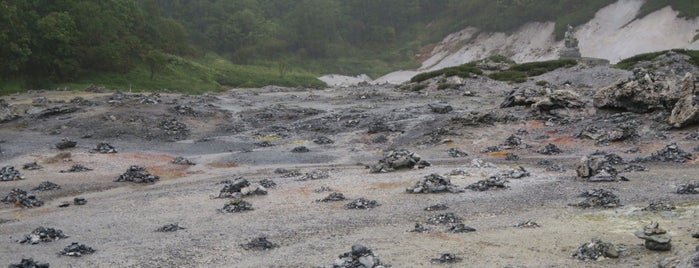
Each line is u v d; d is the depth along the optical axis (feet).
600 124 164.86
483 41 584.40
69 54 333.62
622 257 57.77
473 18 633.20
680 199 83.82
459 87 272.92
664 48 431.02
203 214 92.43
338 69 606.14
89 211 97.60
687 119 147.23
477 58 559.38
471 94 253.85
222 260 66.33
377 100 255.70
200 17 634.02
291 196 104.83
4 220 91.81
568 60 296.30
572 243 64.13
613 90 176.65
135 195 111.86
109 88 336.49
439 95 258.16
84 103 233.14
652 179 102.06
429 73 307.17
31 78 320.70
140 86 356.18
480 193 99.71
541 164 129.90
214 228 82.48
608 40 478.59
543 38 538.47
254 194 106.63
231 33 615.98
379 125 192.44
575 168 121.08
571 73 268.82
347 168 137.28
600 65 285.02
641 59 279.69
